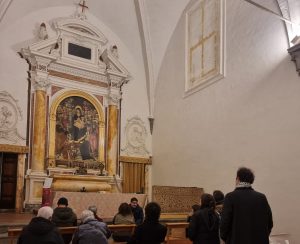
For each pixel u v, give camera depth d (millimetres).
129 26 14039
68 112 12547
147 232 3645
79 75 12961
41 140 11641
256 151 8453
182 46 12547
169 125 12898
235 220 3414
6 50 11586
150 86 14109
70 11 13180
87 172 12359
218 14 10562
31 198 11133
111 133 13219
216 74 10328
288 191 7352
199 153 10891
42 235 3346
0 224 7676
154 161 13727
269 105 8180
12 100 11438
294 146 7320
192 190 9891
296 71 7469
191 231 3945
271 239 5504
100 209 8555
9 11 11656
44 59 11984
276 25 8234
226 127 9711
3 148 10984
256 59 8781
